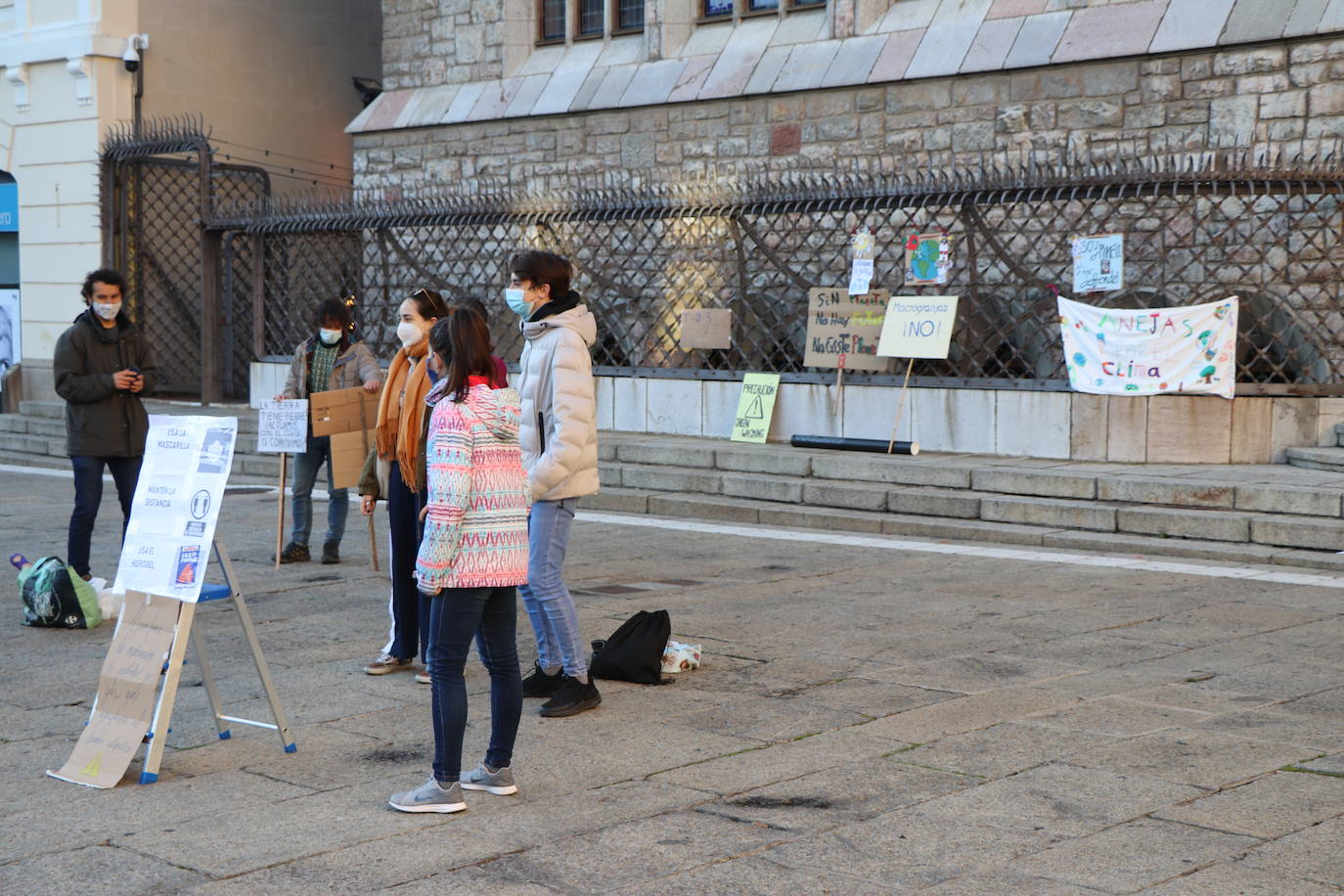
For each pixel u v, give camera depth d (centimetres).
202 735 573
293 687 651
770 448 1369
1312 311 1259
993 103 1565
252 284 1919
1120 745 541
